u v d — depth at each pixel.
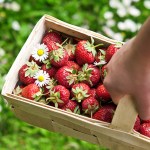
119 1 1.63
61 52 0.89
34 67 0.88
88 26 1.61
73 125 0.81
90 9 1.67
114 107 0.85
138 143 0.76
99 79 0.88
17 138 1.38
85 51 0.88
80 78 0.87
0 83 1.40
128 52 0.62
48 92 0.87
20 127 1.40
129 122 0.72
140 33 0.60
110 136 0.77
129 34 1.60
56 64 0.89
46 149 1.36
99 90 0.85
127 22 1.59
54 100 0.85
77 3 1.66
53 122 0.83
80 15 1.62
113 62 0.66
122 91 0.65
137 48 0.60
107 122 0.78
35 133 1.40
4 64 1.49
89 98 0.85
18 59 0.87
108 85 0.66
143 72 0.61
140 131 0.82
